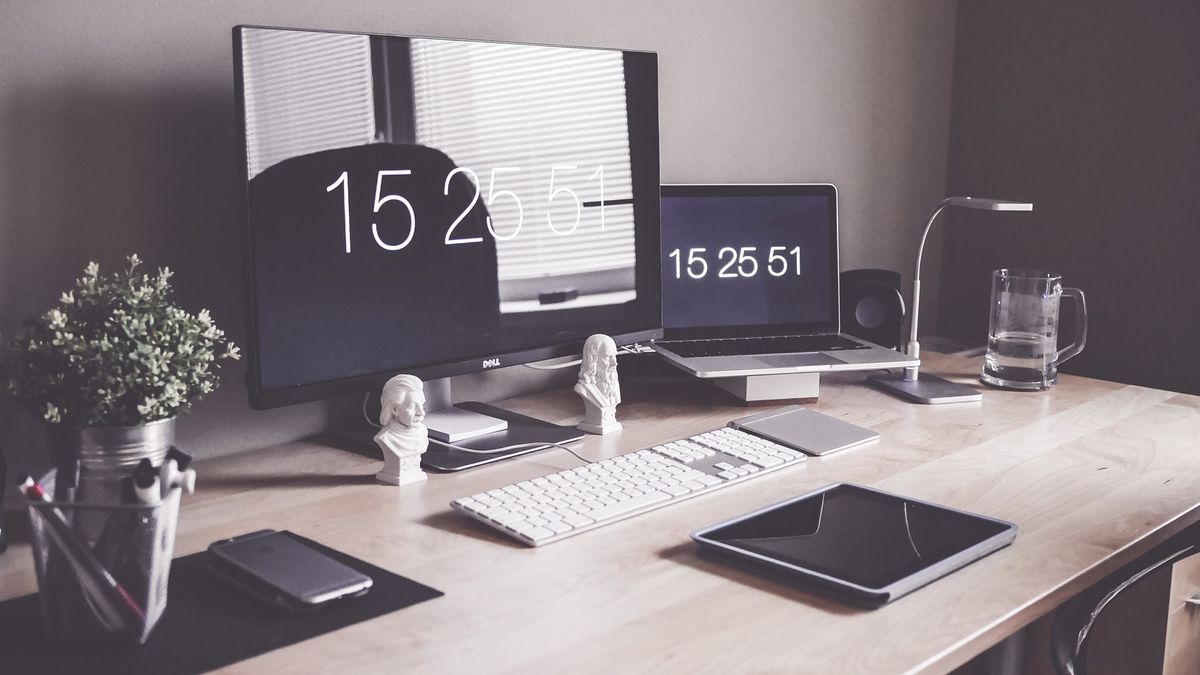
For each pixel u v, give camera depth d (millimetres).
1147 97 2064
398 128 1250
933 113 2324
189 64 1226
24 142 1113
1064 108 2189
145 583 787
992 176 2320
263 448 1336
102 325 1020
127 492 793
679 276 1726
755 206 1770
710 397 1610
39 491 780
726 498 1149
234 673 758
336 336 1217
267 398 1155
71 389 984
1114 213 2139
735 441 1322
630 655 792
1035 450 1349
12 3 1086
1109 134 2127
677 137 1812
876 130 2191
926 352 2018
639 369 1696
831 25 2043
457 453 1275
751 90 1921
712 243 1743
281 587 855
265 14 1280
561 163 1440
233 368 1305
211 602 873
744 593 904
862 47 2119
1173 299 2074
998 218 2320
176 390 1026
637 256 1557
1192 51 1989
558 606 875
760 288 1778
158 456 1028
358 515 1088
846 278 1855
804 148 2045
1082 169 2176
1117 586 1029
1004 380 1699
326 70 1175
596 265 1503
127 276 1097
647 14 1729
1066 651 1006
